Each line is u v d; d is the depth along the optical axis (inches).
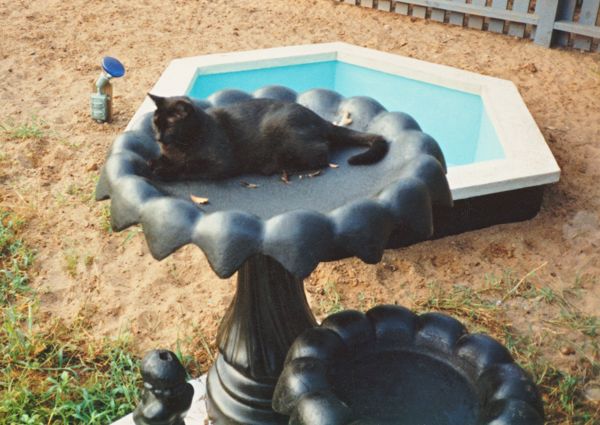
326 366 96.8
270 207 96.9
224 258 90.7
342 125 109.7
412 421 93.9
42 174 168.2
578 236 155.3
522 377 95.4
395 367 99.0
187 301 141.3
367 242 92.0
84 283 144.3
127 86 207.8
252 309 113.0
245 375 115.2
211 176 100.7
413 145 102.4
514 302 141.9
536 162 157.9
